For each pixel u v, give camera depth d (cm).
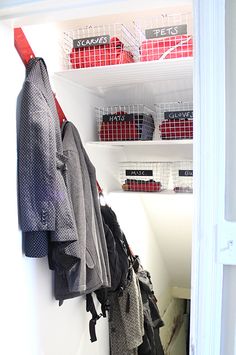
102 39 159
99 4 99
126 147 236
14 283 128
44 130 127
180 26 149
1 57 116
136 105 219
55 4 101
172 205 273
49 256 143
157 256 331
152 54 154
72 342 182
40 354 151
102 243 173
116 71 160
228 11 83
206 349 87
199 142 86
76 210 147
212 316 86
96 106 211
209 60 83
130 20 170
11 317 128
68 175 147
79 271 144
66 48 172
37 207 125
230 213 86
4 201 120
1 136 118
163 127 191
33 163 125
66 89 176
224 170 84
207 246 86
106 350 224
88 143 194
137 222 271
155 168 216
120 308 213
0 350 122
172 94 208
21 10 106
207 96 84
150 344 232
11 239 124
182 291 392
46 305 155
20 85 134
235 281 87
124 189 217
